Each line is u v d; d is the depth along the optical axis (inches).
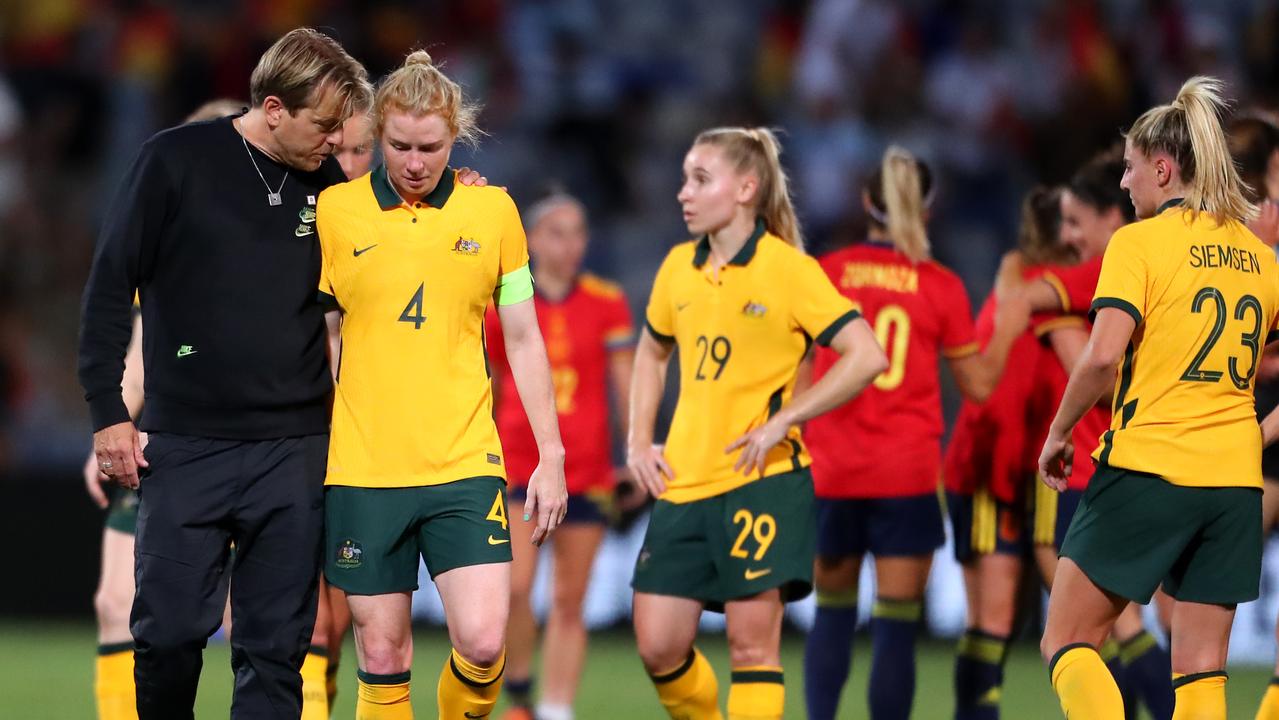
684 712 763.4
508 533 657.6
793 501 740.0
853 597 895.7
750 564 731.4
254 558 658.8
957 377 879.1
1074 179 853.2
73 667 1278.3
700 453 745.0
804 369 898.1
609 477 1066.1
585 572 1050.1
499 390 1049.5
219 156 649.0
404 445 645.9
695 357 753.0
